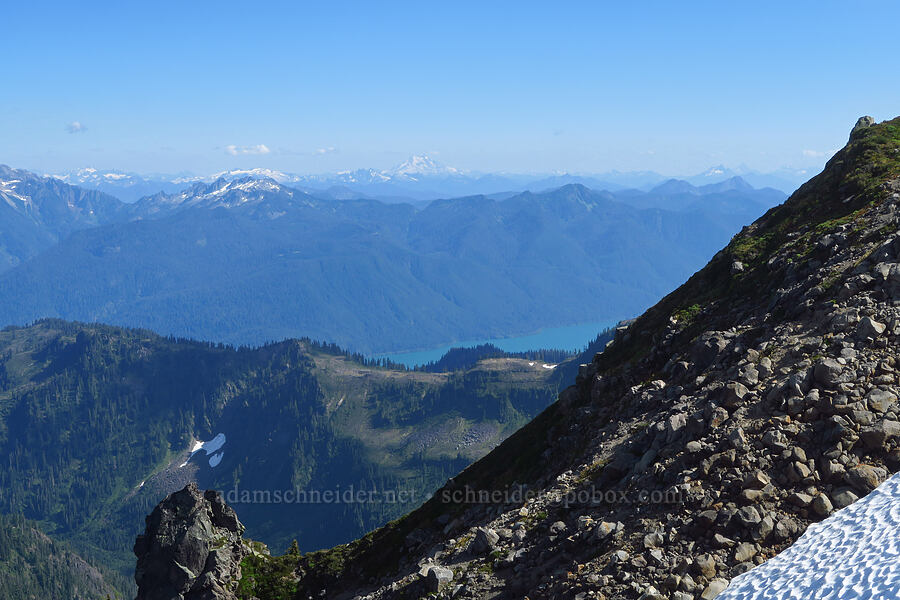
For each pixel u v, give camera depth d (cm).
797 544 2114
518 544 3144
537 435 5347
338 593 5250
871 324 2852
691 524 2389
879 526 1975
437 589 3130
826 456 2361
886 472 2233
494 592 2833
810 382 2714
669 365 4344
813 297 3584
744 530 2252
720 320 4559
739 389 2928
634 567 2312
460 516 5022
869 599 1686
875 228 4075
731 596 2014
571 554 2730
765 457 2484
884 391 2495
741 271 5122
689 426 2956
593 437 4231
